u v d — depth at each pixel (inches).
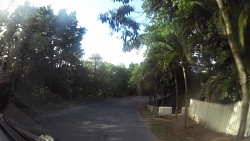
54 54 1439.5
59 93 1246.3
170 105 1644.9
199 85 983.0
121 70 4500.5
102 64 3599.9
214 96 579.2
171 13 598.9
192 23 585.9
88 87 2256.4
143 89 1905.8
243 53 380.5
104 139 548.1
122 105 2251.5
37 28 1270.9
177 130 735.7
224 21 397.1
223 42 600.4
